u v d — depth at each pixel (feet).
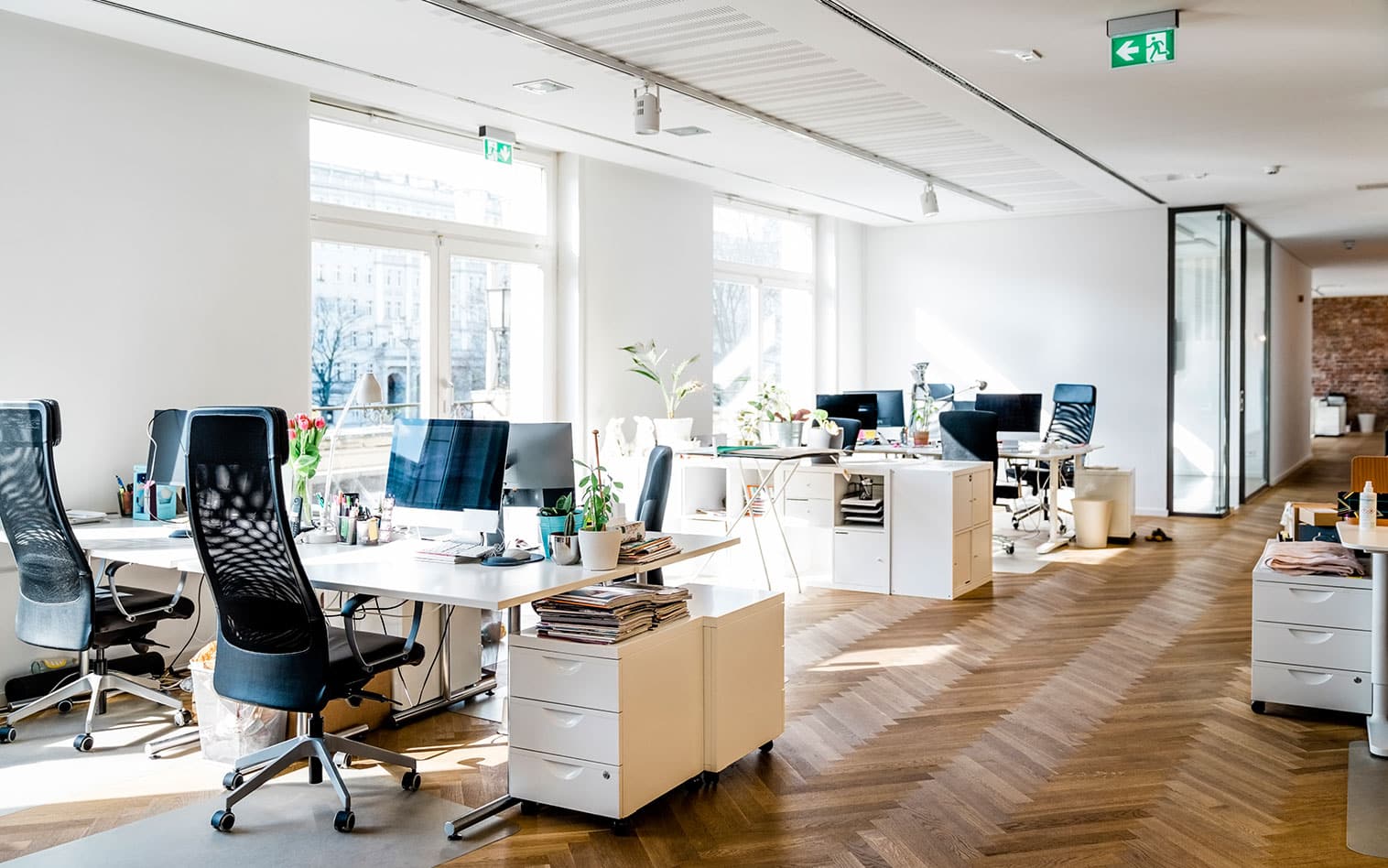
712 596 12.52
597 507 11.66
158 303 16.63
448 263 22.56
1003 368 35.22
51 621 12.83
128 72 16.15
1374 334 66.44
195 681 12.53
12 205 14.93
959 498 21.09
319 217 19.81
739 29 15.46
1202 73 17.48
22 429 12.09
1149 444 32.99
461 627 14.97
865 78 18.08
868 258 37.42
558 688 10.61
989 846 10.03
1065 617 19.39
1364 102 19.33
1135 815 10.69
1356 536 12.94
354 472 20.76
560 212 25.20
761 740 12.32
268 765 11.25
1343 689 13.34
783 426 22.17
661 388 27.48
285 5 14.29
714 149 23.82
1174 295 32.55
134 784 11.79
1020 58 16.61
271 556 10.30
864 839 10.21
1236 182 27.89
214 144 17.31
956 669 15.99
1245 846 9.98
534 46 16.01
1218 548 26.91
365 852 10.03
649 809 10.97
